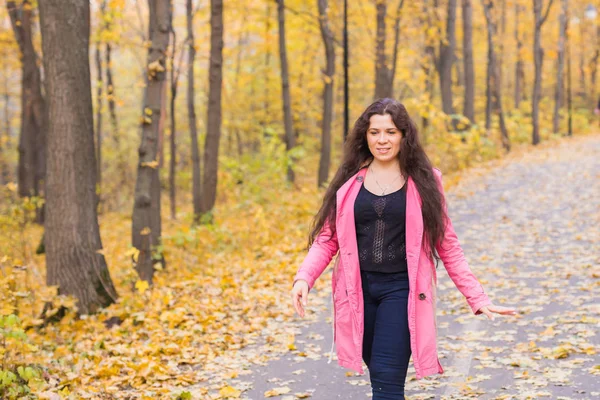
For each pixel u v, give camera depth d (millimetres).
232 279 8359
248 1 19828
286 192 14703
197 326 6531
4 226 9398
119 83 32500
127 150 30344
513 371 4777
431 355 3189
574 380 4469
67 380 5141
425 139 19484
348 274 3270
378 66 17266
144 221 8812
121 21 17688
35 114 19250
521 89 43188
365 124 3348
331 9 17281
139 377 5184
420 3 18969
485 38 32094
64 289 7473
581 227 10117
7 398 4539
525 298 6766
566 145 25188
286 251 10281
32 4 15883
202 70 25203
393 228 3242
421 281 3217
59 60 7379
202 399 4688
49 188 7531
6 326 5020
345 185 3326
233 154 32031
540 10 26891
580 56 45406
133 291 8484
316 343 5984
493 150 21219
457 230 10773
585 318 5848
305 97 28344
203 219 12055
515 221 11039
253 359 5617
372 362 3172
